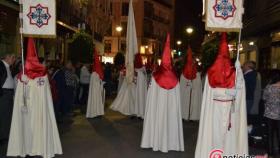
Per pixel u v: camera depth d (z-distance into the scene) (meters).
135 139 11.61
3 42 19.83
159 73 10.18
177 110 10.20
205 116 8.02
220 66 7.90
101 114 16.34
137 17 65.94
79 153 9.75
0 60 10.38
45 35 8.96
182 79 15.65
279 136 9.73
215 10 7.96
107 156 9.51
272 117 9.53
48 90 9.16
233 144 8.01
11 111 10.71
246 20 31.00
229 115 7.93
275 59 22.91
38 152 8.98
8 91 10.58
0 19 19.23
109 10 57.38
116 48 63.75
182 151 10.19
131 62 15.37
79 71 20.41
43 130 8.94
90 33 40.12
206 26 7.98
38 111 8.96
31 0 8.90
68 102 15.40
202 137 8.05
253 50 28.92
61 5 29.28
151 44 70.31
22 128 8.96
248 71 11.01
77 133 12.45
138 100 15.38
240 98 7.95
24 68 8.97
